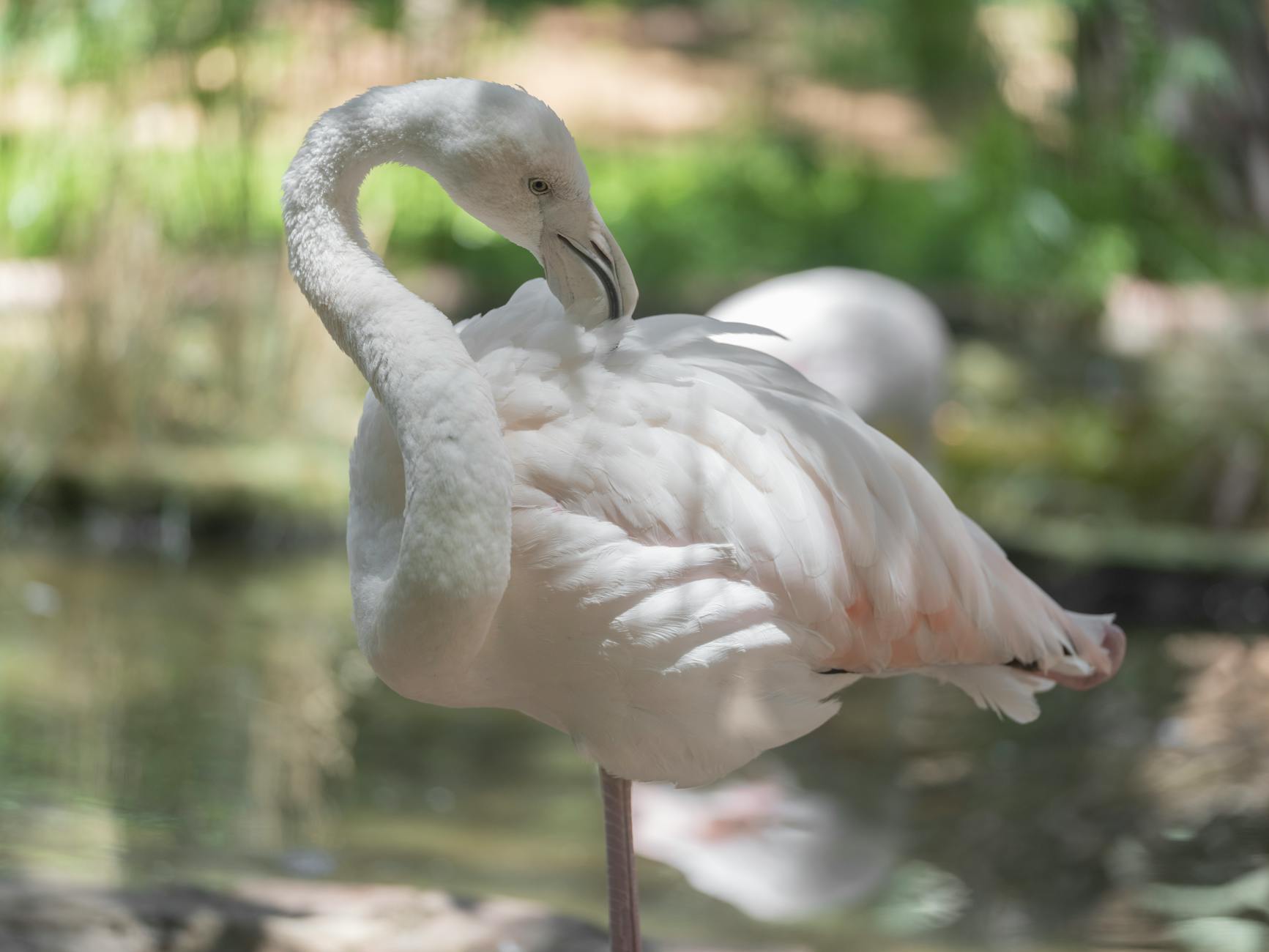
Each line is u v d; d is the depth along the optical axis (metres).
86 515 9.38
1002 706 4.33
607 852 4.17
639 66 24.52
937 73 17.48
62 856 5.00
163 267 10.19
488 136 3.73
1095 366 13.36
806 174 18.23
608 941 4.64
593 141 20.38
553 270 3.88
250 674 7.11
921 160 19.88
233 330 10.33
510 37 12.30
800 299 8.73
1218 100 14.55
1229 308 14.87
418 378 3.53
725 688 3.77
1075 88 13.81
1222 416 11.95
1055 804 5.95
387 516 3.80
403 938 4.55
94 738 6.15
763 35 25.67
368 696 6.99
